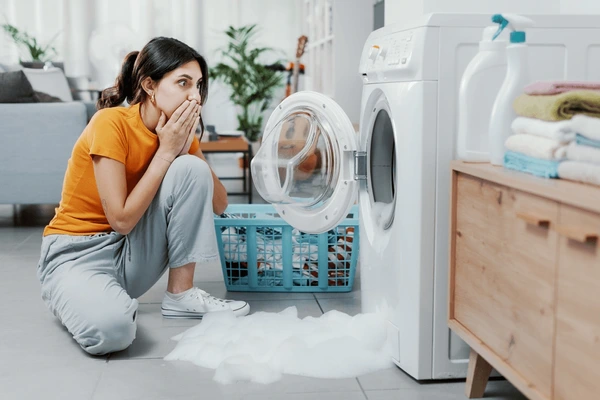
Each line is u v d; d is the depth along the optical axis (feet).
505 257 4.35
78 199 6.75
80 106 12.48
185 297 7.18
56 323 7.09
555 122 4.15
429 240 5.42
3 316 7.32
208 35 22.77
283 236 8.11
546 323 3.84
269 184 7.02
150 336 6.67
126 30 21.49
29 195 12.50
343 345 5.91
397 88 5.62
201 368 5.83
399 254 5.66
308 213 6.84
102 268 6.66
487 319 4.66
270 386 5.44
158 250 6.95
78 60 22.20
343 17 15.26
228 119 23.18
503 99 4.87
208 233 7.02
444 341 5.50
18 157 12.39
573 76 5.44
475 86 5.20
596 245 3.32
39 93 16.31
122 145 6.48
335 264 8.18
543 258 3.86
